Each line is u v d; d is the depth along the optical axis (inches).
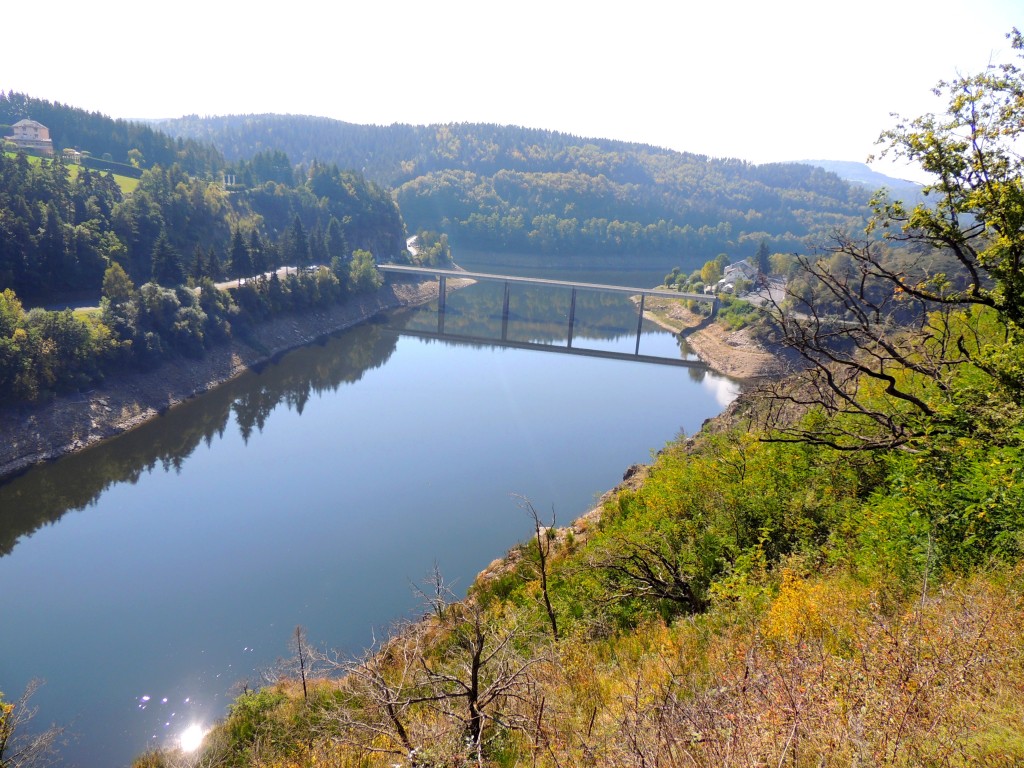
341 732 457.1
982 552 314.0
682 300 5506.9
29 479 2138.3
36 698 1186.6
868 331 417.7
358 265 5354.3
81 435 2428.6
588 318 5580.7
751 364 3681.1
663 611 545.3
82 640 1350.9
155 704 1180.5
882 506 412.5
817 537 490.0
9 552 1702.8
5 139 5693.9
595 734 275.6
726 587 476.7
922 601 247.0
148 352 2955.2
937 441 382.6
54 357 2536.9
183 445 2490.2
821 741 177.6
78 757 1067.3
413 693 454.9
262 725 813.2
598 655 471.2
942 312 494.0
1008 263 360.5
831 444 422.3
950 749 164.1
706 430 1424.7
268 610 1441.9
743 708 204.2
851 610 301.4
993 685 192.2
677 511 694.5
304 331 4288.9
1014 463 332.2
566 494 2003.0
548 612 624.4
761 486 585.6
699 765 188.9
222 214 5418.3
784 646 280.4
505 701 373.7
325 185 7347.4
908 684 193.2
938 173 374.6
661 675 340.5
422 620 679.7
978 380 425.1
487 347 4475.9
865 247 419.5
